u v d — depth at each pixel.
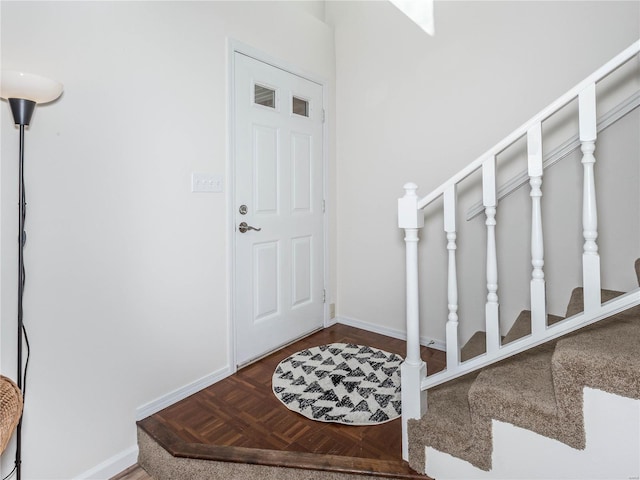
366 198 2.81
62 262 1.43
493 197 1.24
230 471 1.44
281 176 2.47
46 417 1.39
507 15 2.13
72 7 1.43
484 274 2.28
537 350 1.50
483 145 2.24
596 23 1.88
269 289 2.41
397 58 2.58
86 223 1.49
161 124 1.75
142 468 1.63
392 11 2.59
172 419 1.70
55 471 1.42
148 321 1.73
